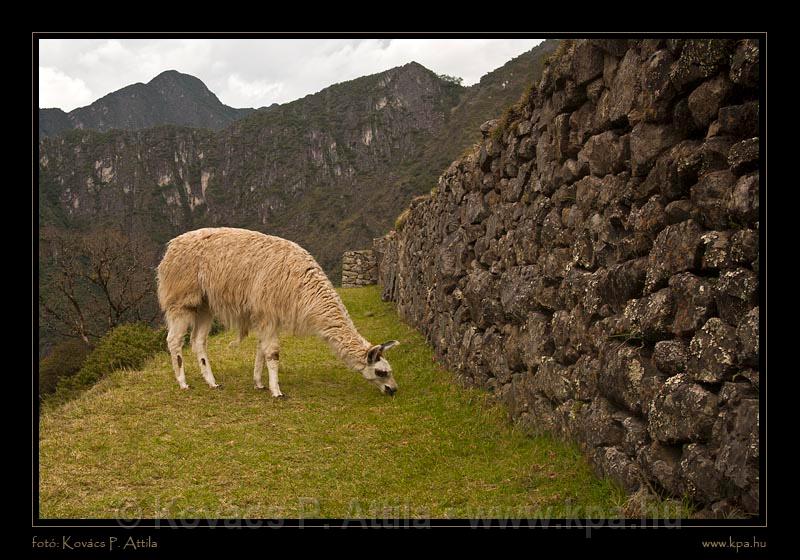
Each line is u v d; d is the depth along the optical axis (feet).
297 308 24.50
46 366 58.03
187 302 25.11
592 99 15.93
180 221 353.72
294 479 16.01
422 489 15.29
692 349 10.86
